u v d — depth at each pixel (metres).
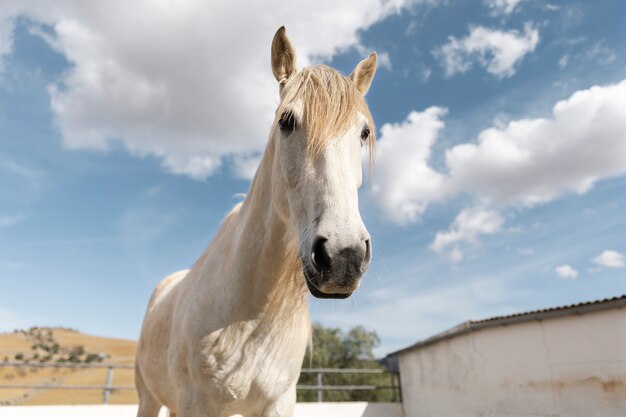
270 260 1.73
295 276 1.74
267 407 1.85
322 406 7.92
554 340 5.31
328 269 1.25
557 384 5.20
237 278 1.79
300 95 1.62
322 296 1.32
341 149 1.48
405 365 8.95
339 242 1.25
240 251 1.83
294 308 1.78
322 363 15.25
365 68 2.17
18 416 6.16
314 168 1.45
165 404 2.57
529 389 5.63
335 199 1.36
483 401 6.51
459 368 7.14
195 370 1.78
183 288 2.25
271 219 1.74
